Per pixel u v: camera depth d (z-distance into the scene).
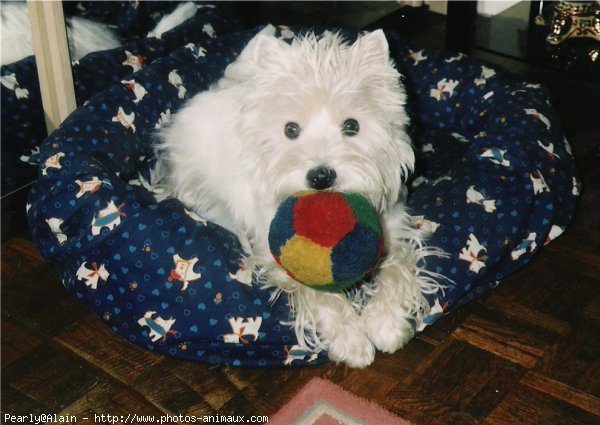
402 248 0.99
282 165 0.90
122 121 1.15
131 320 0.97
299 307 0.94
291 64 0.91
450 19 1.52
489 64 1.29
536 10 1.48
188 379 0.95
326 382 0.94
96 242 0.96
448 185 1.06
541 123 1.14
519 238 1.03
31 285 1.08
